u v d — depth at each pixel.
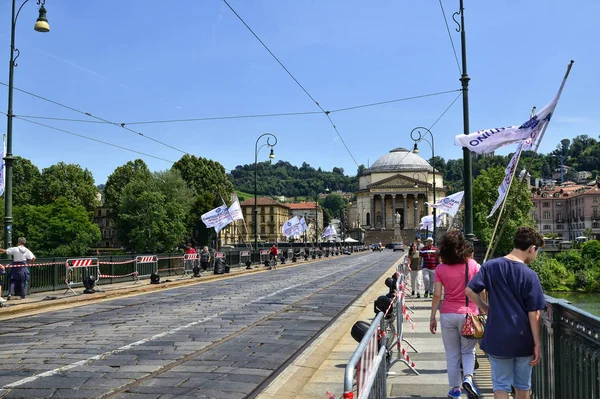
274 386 7.57
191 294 21.88
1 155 19.84
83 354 9.57
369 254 90.50
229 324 13.26
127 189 81.75
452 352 6.75
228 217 38.44
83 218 83.19
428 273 20.00
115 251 96.31
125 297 20.84
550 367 5.70
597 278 68.50
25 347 10.31
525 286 5.04
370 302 18.66
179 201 83.38
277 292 22.42
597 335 4.32
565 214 147.38
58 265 21.67
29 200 91.19
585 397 4.62
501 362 5.07
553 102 8.23
